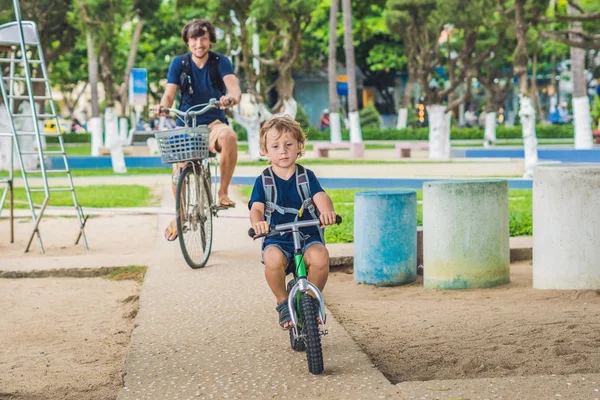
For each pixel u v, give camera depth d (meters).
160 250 11.06
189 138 9.21
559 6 37.25
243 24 31.34
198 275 9.14
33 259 10.50
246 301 7.86
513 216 13.12
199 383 5.53
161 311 7.57
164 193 20.11
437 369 5.89
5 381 6.00
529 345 6.37
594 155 28.12
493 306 7.83
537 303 7.93
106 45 28.47
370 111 57.16
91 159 31.97
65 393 5.74
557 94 64.25
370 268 9.02
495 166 27.38
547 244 8.41
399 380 5.68
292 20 31.47
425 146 34.31
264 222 5.60
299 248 5.71
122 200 17.86
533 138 22.16
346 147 35.28
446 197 8.63
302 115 54.19
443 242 8.69
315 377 5.54
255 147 31.86
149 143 37.62
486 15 30.14
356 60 62.81
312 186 5.91
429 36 37.28
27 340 7.20
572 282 8.33
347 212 14.85
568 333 6.71
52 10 28.50
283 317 5.79
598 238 8.24
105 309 8.35
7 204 17.22
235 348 6.32
